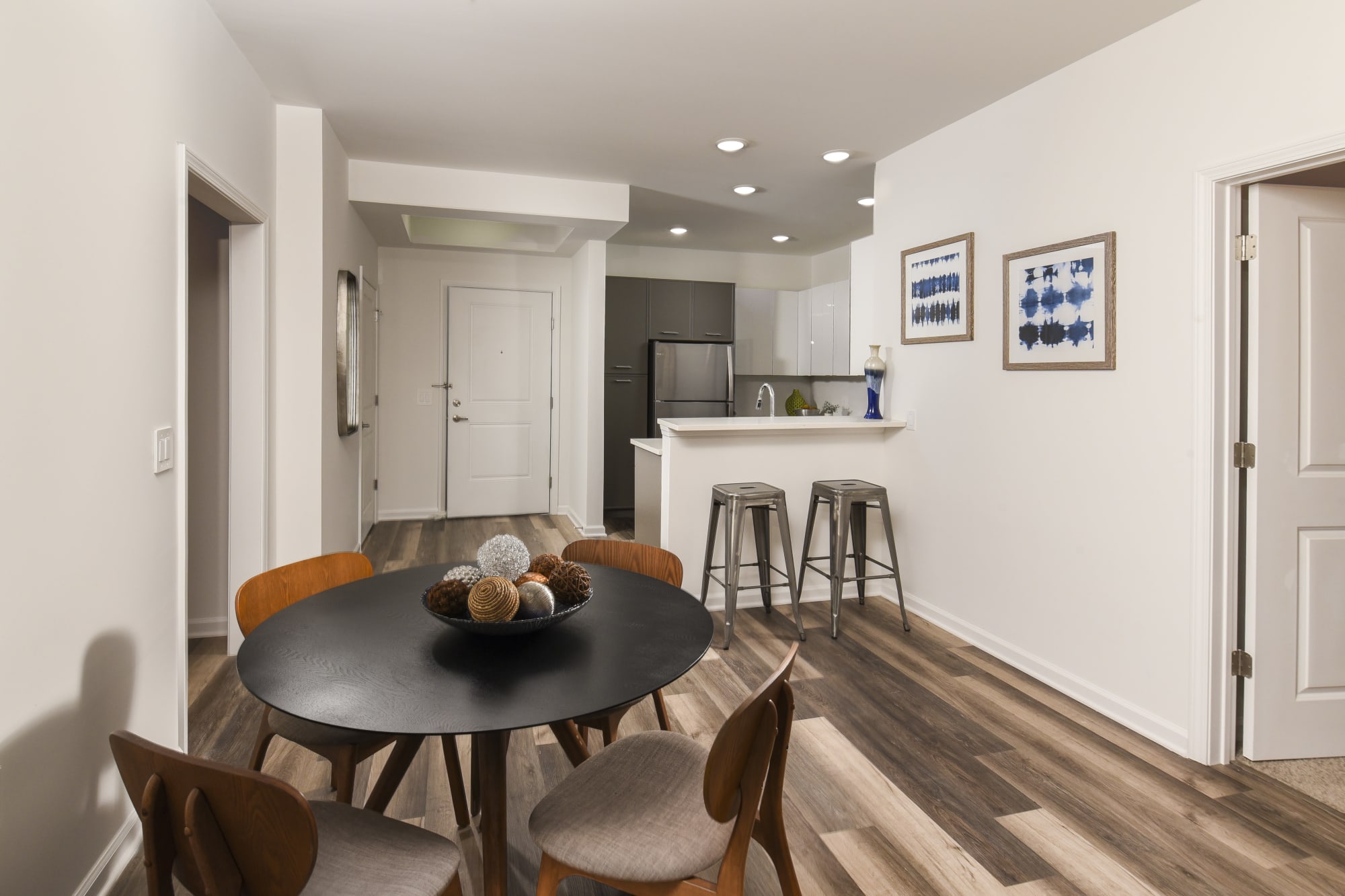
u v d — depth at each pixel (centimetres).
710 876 185
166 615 211
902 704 285
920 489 387
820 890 180
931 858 192
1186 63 243
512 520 642
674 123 359
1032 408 311
